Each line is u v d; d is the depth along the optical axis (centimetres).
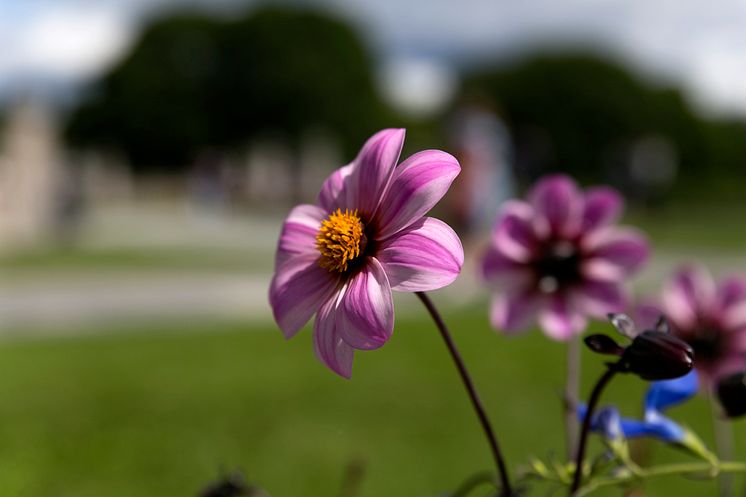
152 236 2166
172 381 588
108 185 3566
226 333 823
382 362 618
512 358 609
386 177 92
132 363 666
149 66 5344
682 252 1666
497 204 903
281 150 5278
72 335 834
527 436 412
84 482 357
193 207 3175
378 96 5512
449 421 448
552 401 476
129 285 1205
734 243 1906
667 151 4984
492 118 903
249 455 404
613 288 145
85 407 510
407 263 86
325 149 3606
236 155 5391
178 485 357
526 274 148
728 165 5344
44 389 569
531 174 1791
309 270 95
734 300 136
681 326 137
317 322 91
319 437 429
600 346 78
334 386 550
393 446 406
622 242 146
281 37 5209
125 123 5400
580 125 5125
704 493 301
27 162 1936
